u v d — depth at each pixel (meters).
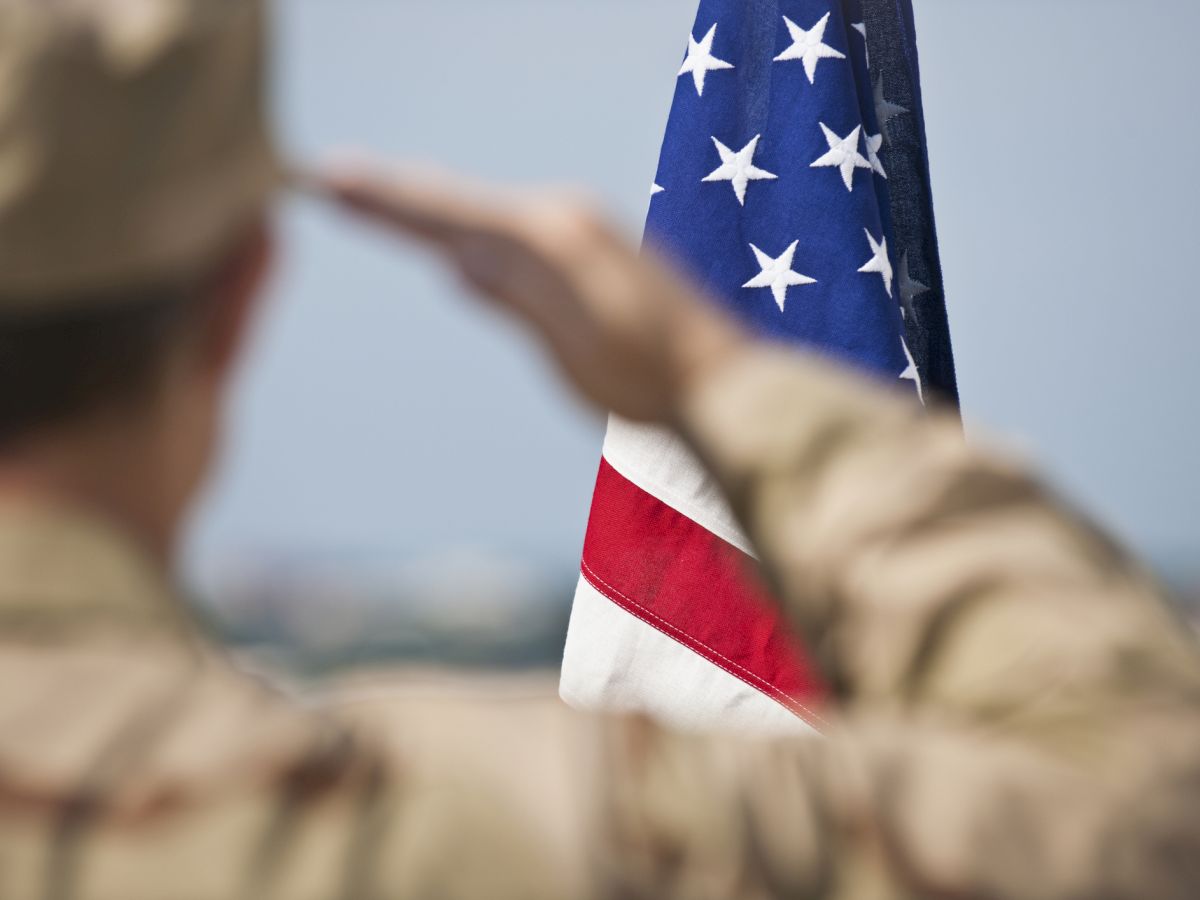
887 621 0.86
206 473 0.90
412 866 0.80
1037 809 0.80
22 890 0.78
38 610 0.85
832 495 0.90
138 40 0.83
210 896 0.78
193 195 0.84
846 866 0.82
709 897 0.81
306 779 0.82
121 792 0.80
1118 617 0.85
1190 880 0.79
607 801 0.83
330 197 0.89
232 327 0.89
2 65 0.82
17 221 0.81
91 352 0.84
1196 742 0.82
